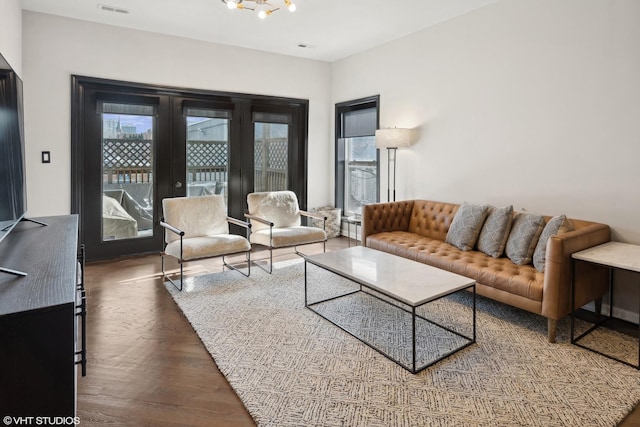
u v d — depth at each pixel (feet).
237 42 16.24
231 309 10.18
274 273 13.35
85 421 5.89
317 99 19.15
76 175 13.92
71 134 13.74
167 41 15.21
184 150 16.17
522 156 11.73
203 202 13.78
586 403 6.36
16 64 11.40
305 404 6.35
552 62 10.85
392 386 6.84
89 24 13.79
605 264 7.77
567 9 10.46
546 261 8.32
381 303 10.66
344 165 19.65
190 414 6.12
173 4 12.41
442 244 12.12
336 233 19.39
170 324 9.32
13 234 7.46
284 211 15.60
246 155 17.67
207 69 16.12
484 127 12.73
